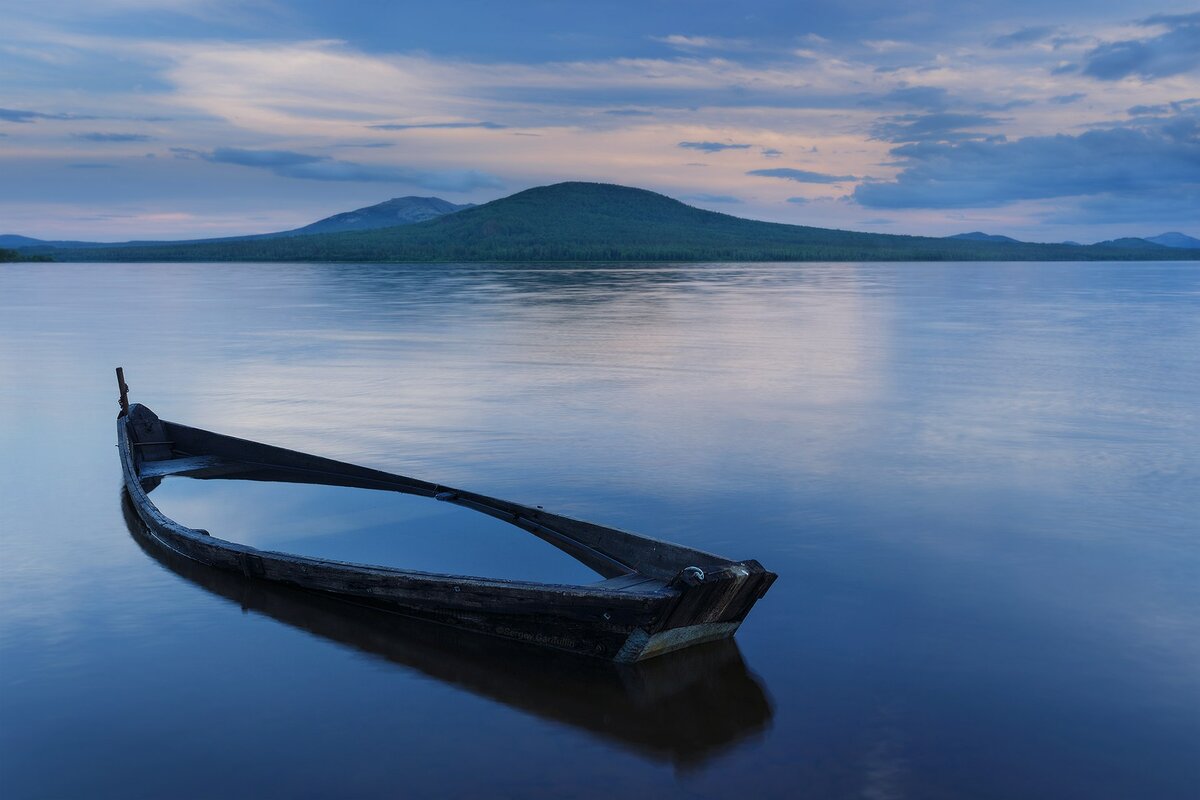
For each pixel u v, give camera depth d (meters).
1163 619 9.38
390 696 7.84
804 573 10.60
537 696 7.82
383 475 13.37
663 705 7.66
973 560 11.02
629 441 17.19
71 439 18.16
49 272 142.62
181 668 8.35
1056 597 9.92
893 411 20.28
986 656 8.55
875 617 9.40
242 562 10.27
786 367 27.55
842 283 95.00
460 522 11.59
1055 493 13.82
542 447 16.72
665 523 12.38
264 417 19.89
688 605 8.16
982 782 6.62
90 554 11.31
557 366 27.58
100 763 6.85
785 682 8.06
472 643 8.85
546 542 10.68
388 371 26.53
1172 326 42.31
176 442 15.90
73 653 8.64
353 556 10.59
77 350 32.69
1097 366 28.00
